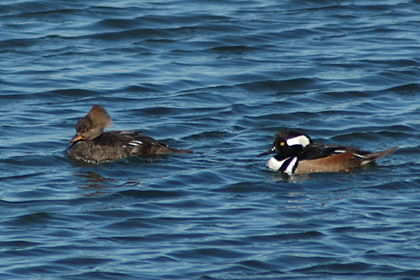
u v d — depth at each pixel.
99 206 15.02
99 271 12.55
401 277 12.44
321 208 14.94
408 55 25.06
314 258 13.02
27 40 25.59
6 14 27.72
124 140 17.78
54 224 14.21
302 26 27.73
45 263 12.78
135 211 14.80
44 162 17.45
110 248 13.34
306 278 12.46
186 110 20.78
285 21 28.22
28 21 27.25
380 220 14.36
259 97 21.94
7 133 18.94
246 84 22.75
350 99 21.77
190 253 13.17
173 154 17.89
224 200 15.41
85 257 13.01
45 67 23.64
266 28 27.44
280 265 12.83
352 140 18.92
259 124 19.92
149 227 14.15
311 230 13.98
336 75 23.48
